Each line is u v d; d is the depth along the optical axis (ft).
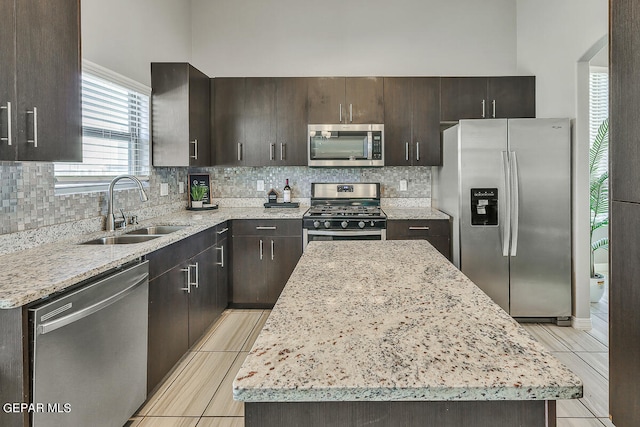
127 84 9.56
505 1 13.58
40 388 4.28
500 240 10.61
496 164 10.53
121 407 5.87
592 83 14.65
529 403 2.34
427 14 13.66
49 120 5.50
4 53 4.73
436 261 5.24
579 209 10.50
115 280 5.63
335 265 5.02
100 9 8.57
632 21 6.07
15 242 6.16
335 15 13.74
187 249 8.66
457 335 2.78
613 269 6.65
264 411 2.36
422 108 12.48
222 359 8.80
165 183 11.80
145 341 6.60
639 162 6.03
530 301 10.66
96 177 8.54
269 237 11.92
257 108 12.62
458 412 2.35
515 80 12.38
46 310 4.33
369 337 2.74
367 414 2.35
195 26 13.79
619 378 6.48
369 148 12.40
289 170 13.97
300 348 2.58
